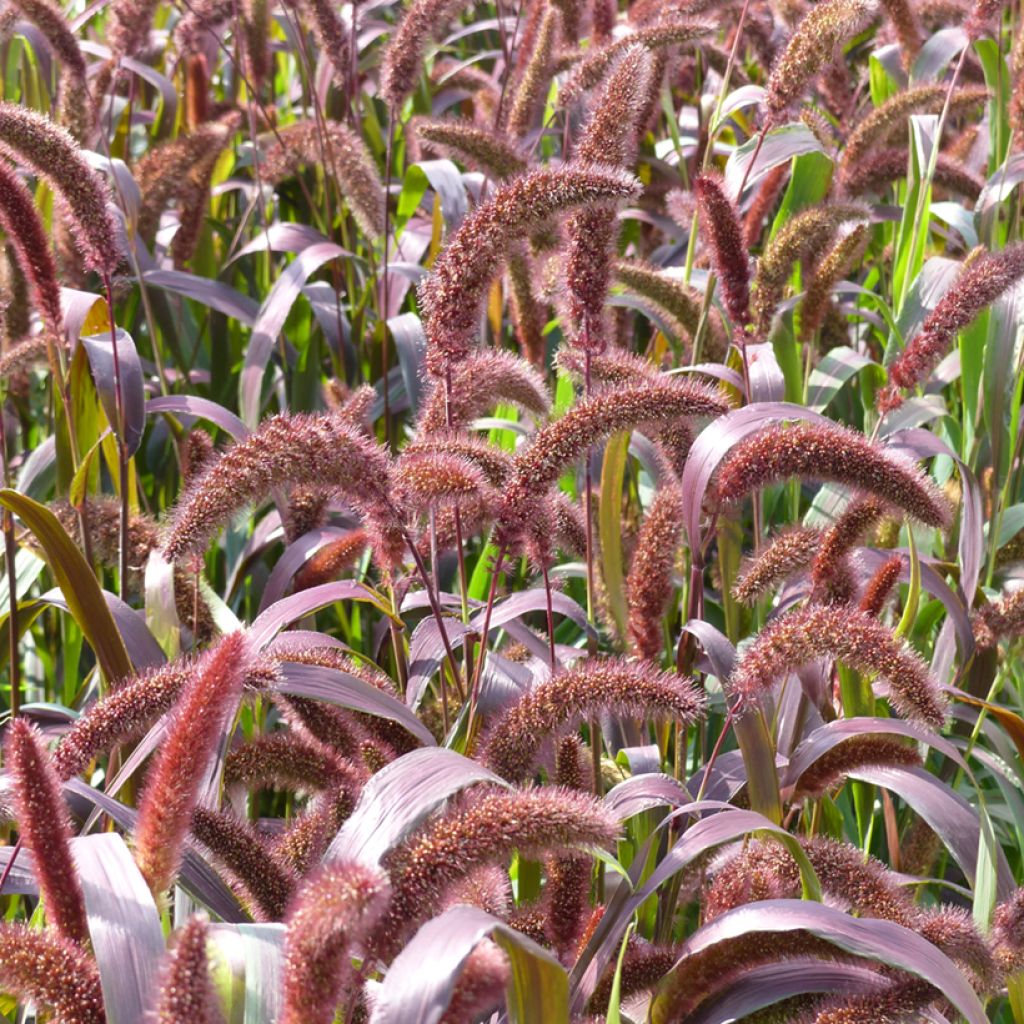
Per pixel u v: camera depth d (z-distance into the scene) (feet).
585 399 5.84
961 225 8.28
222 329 8.61
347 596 6.08
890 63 9.25
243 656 5.14
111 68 9.46
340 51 8.93
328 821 5.76
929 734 6.00
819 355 8.26
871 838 6.84
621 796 5.77
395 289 9.03
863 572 6.75
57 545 5.96
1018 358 7.52
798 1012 5.48
